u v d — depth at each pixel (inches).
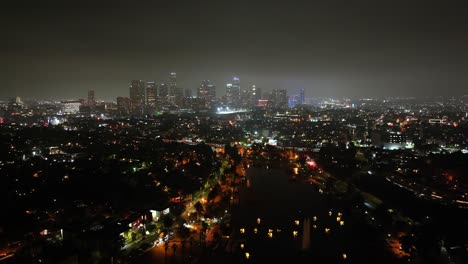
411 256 7839.6
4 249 7647.6
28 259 7165.4
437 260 7701.8
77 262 7170.3
